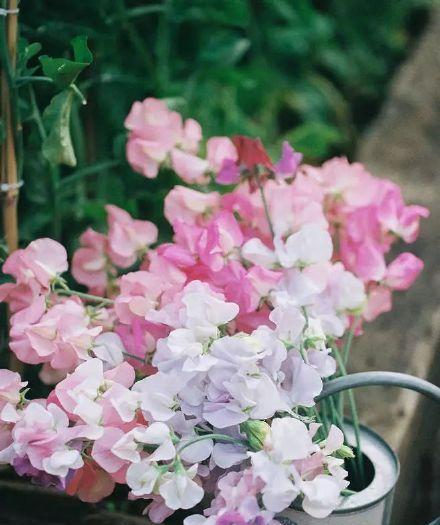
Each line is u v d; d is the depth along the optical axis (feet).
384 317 4.22
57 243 3.13
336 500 2.75
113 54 4.22
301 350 2.86
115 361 2.98
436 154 5.33
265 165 3.16
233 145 3.32
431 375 4.17
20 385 2.92
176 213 3.29
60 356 3.01
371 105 7.49
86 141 4.29
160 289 3.02
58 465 2.76
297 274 3.02
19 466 2.80
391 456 3.07
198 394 2.82
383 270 3.19
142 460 2.77
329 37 7.26
